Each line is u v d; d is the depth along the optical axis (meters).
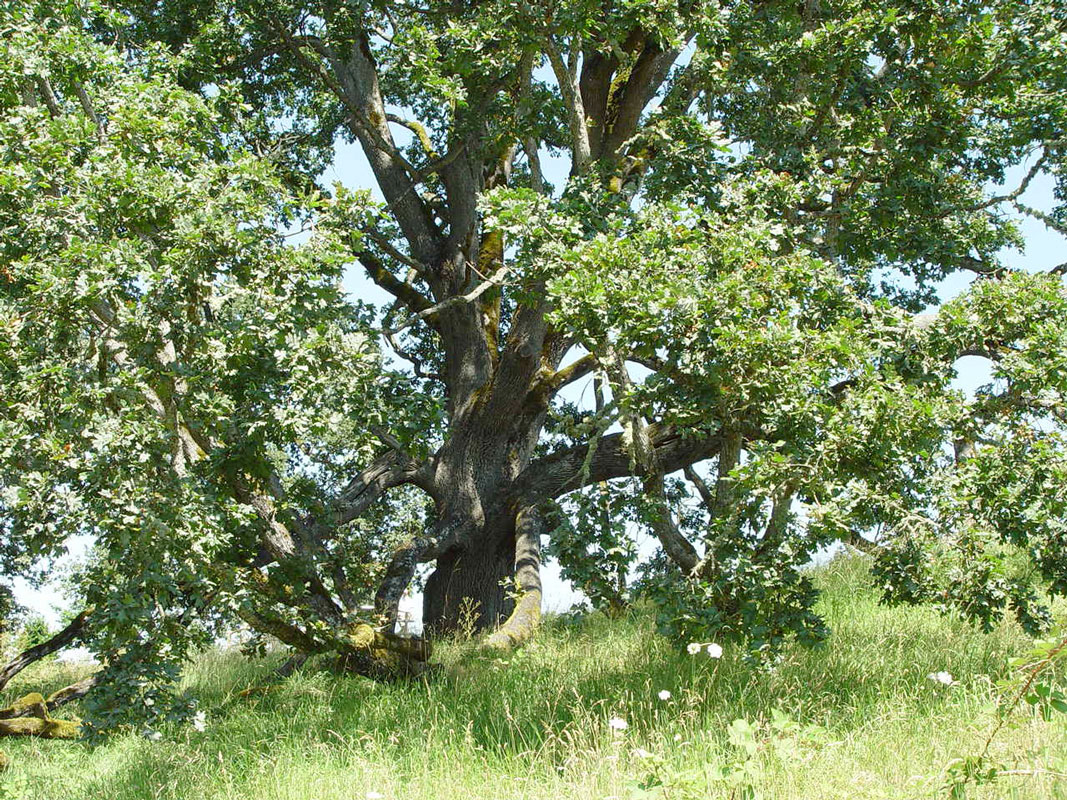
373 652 10.56
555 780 5.98
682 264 8.80
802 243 11.05
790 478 7.75
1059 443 8.02
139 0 13.46
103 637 8.06
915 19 10.59
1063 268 13.10
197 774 7.72
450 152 14.83
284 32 14.70
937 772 5.21
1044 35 10.81
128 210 8.49
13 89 9.62
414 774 6.69
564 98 11.84
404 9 14.37
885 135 11.19
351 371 8.88
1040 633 7.73
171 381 8.49
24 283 8.95
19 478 8.19
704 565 8.32
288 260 8.75
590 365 15.63
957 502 7.82
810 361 8.01
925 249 12.50
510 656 11.06
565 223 9.54
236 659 13.70
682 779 4.75
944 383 8.95
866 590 11.44
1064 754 5.18
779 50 11.59
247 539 10.07
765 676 7.83
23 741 10.29
